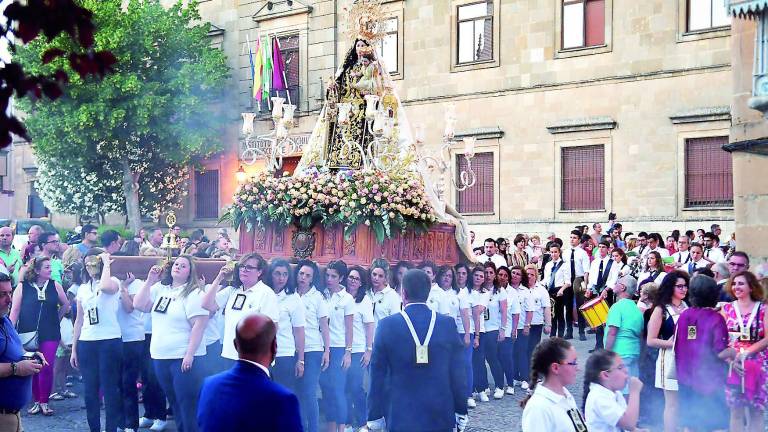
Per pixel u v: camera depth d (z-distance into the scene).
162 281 9.39
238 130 33.56
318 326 9.44
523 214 26.94
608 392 5.96
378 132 13.52
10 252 13.09
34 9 3.05
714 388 8.68
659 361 9.25
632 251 19.45
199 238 19.45
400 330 6.59
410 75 29.16
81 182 32.88
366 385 11.21
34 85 3.13
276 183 13.57
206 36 32.91
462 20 28.23
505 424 10.77
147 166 32.94
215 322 9.53
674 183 24.38
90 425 9.86
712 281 8.84
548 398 5.50
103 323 9.80
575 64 26.08
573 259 18.12
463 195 28.23
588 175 25.98
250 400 4.79
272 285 8.96
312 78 31.53
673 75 24.42
